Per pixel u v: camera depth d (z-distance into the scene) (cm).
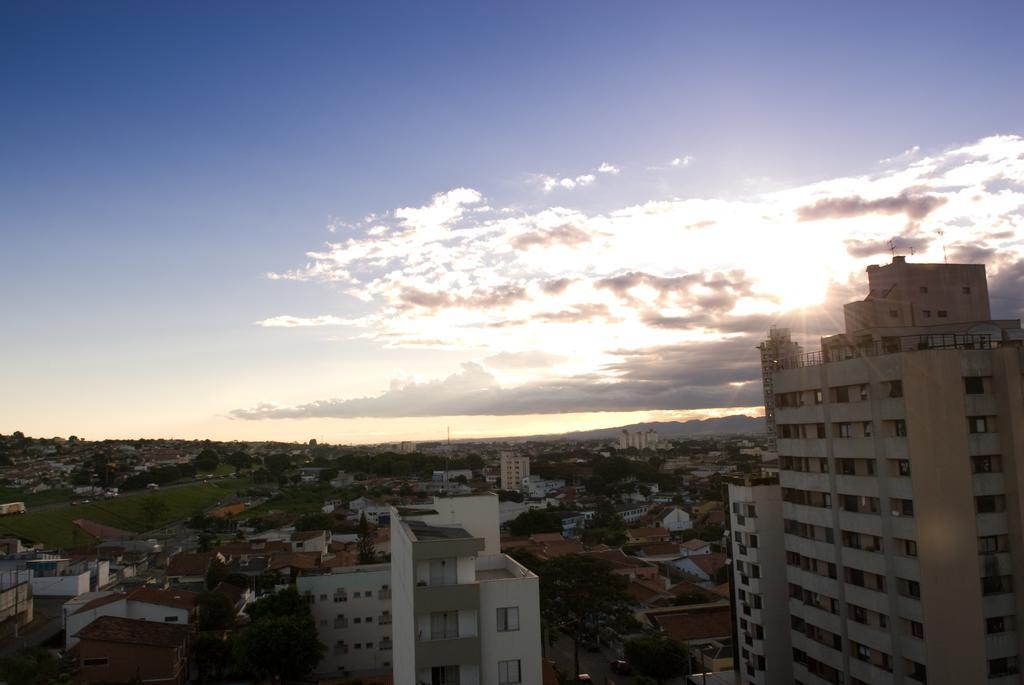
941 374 4447
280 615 7950
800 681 5522
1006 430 4434
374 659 8412
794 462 5659
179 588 11581
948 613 4312
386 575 8612
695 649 7919
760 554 5841
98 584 11694
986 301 6125
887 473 4656
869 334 5162
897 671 4509
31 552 13150
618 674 7844
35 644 8456
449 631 3641
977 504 4384
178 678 7231
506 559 4425
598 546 14838
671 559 13738
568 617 7550
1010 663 4306
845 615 4988
